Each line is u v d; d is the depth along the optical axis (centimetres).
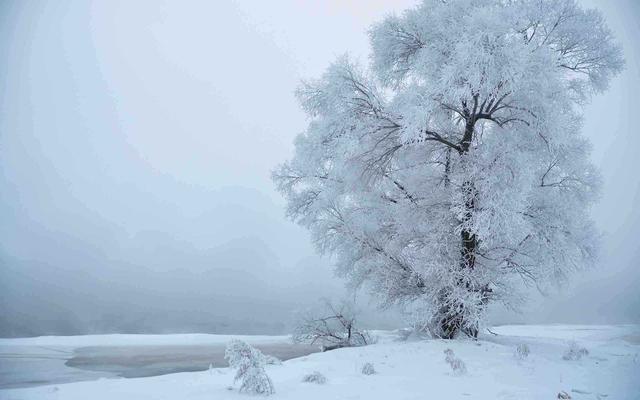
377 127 1537
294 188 1959
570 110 1493
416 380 844
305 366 1022
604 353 1349
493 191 1303
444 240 1417
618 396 717
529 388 778
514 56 1261
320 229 1838
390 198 1716
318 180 1872
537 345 1489
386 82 1697
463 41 1292
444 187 1554
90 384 817
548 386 802
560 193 1628
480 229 1272
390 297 1616
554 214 1531
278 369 998
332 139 1602
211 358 1833
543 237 1514
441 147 1625
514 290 1459
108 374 1376
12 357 1831
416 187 1585
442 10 1438
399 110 1410
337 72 1539
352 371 950
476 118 1503
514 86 1280
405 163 1683
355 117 1555
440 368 983
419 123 1306
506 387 787
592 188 1639
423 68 1399
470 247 1475
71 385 816
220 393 701
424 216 1487
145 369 1512
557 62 1502
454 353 1173
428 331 1505
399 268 1577
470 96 1297
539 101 1330
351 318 1748
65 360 1756
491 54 1282
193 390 731
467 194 1393
